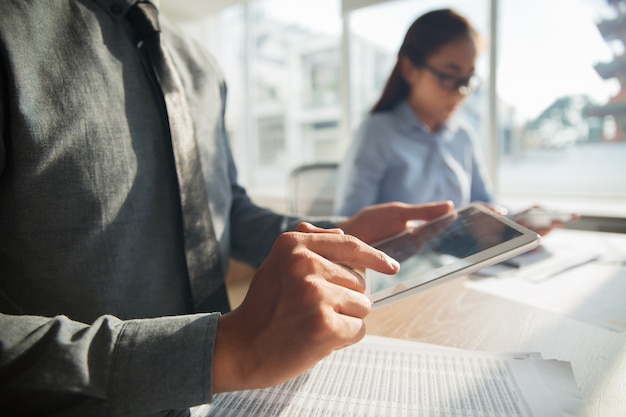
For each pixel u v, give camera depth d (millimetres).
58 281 446
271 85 3248
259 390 361
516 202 2080
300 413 324
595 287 646
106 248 472
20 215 420
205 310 538
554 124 2102
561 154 2129
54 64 439
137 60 539
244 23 3236
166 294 539
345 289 300
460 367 386
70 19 471
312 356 275
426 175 1367
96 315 468
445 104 1313
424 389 350
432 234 560
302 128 3184
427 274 403
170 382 274
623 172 1987
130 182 497
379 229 627
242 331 292
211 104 661
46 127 422
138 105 521
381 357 416
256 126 3367
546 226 883
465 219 582
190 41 688
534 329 487
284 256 318
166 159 549
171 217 548
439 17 1225
